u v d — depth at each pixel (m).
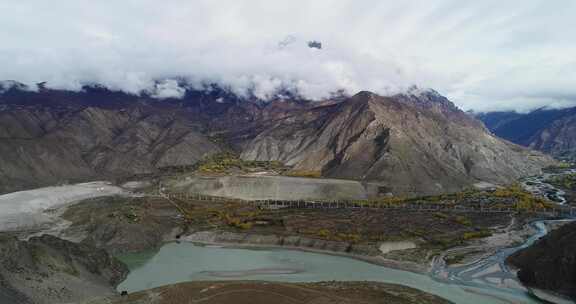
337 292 97.12
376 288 101.44
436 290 106.94
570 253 104.44
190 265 129.00
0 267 87.06
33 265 94.19
